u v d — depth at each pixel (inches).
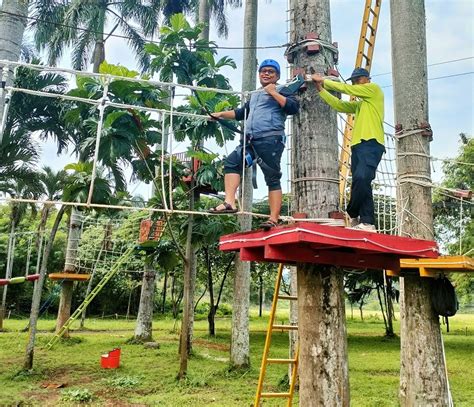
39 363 443.2
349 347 695.7
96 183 373.7
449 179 662.5
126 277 1137.4
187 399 316.2
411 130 252.1
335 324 149.9
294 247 143.3
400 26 268.4
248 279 429.4
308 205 159.3
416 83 258.5
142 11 745.0
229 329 949.2
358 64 258.2
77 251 647.8
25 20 431.5
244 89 468.4
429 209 246.7
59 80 609.0
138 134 317.1
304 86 166.7
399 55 265.7
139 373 399.9
